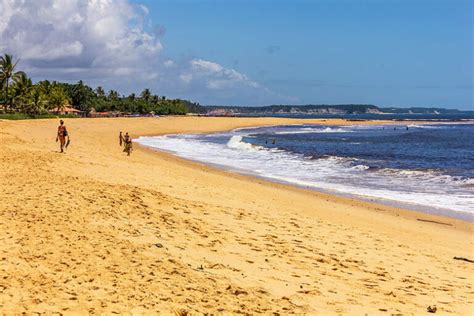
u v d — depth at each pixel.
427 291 8.61
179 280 7.48
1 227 9.30
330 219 15.15
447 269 10.30
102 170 20.38
